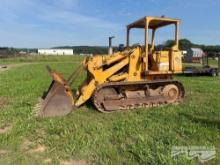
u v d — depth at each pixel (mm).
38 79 16672
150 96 8742
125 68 8695
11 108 8422
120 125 6633
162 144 5344
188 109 8266
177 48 8938
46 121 6988
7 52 58688
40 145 5480
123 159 4781
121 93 8430
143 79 8789
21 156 4957
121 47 9586
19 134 6020
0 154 5051
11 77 18250
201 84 14430
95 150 5156
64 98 7602
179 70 8977
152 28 9531
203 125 6605
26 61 49031
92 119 7301
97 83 8234
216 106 8711
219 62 23000
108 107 8062
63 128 6406
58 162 4715
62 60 54188
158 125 6633
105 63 8297
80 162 4730
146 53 8578
